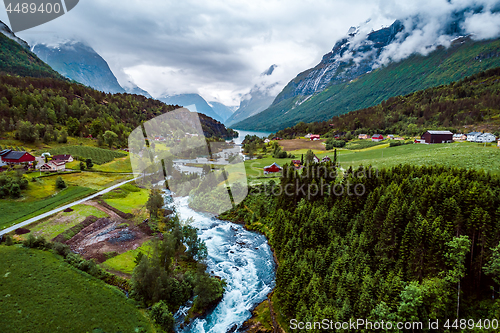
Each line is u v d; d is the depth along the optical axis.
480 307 28.48
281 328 33.25
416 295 27.50
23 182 65.44
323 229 43.16
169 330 32.03
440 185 38.44
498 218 31.20
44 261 39.41
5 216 53.44
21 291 32.91
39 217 54.78
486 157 66.00
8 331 27.53
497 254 28.41
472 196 33.78
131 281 36.50
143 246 48.06
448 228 32.59
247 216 62.50
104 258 44.16
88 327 29.62
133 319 31.80
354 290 31.42
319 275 36.41
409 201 38.75
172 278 36.69
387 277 31.77
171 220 40.47
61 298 32.94
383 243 35.69
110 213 59.25
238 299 38.50
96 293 34.69
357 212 45.44
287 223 49.78
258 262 47.62
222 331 33.09
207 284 37.00
